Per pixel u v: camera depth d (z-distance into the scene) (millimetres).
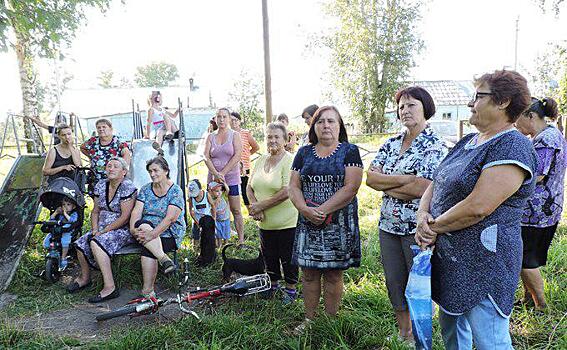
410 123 2975
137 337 3443
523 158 1960
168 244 4699
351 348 3318
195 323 3674
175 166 6664
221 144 5777
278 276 4270
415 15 23203
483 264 2062
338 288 3553
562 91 15586
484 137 2133
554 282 4070
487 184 1977
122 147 5926
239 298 4156
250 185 4305
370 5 23172
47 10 6879
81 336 3732
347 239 3307
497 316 2078
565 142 3535
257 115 24875
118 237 4621
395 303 3213
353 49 23375
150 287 4465
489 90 2031
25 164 5652
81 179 5707
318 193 3307
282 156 4094
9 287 4723
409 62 23438
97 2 7809
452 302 2137
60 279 4977
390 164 3082
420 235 2279
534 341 3314
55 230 4906
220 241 5863
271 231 4121
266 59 10859
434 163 2893
